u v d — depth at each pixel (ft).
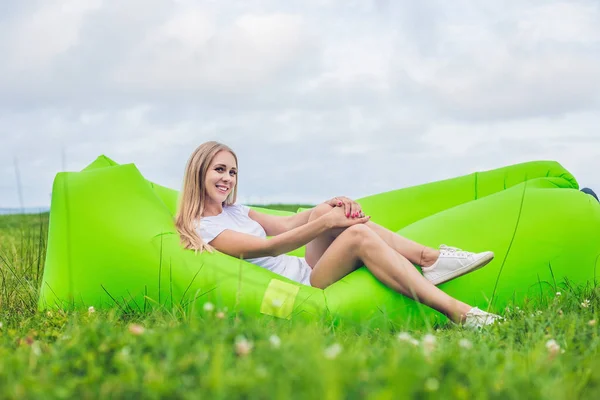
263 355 5.59
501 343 7.39
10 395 4.81
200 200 10.93
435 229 11.70
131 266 10.48
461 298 10.85
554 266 11.30
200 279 10.09
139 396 4.76
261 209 14.83
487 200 12.12
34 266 15.20
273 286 9.89
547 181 13.42
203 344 6.07
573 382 5.56
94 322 8.21
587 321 8.53
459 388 4.84
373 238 10.09
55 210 11.30
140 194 11.20
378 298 10.00
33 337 7.80
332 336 7.57
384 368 5.16
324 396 4.53
